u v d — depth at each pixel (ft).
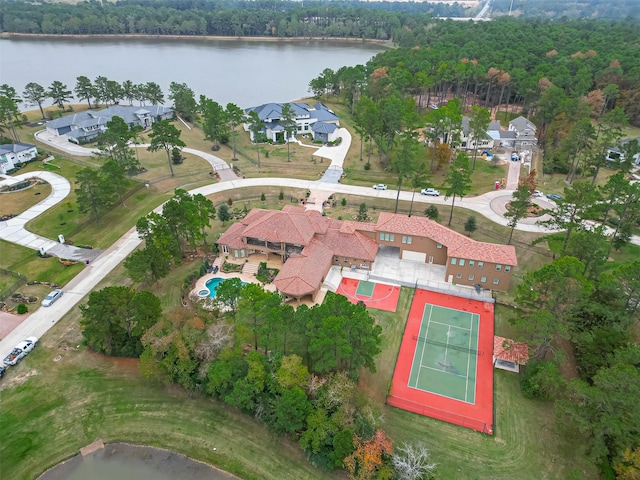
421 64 546.26
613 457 147.43
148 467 157.99
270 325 168.66
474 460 156.56
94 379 186.70
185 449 163.22
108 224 299.17
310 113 494.18
